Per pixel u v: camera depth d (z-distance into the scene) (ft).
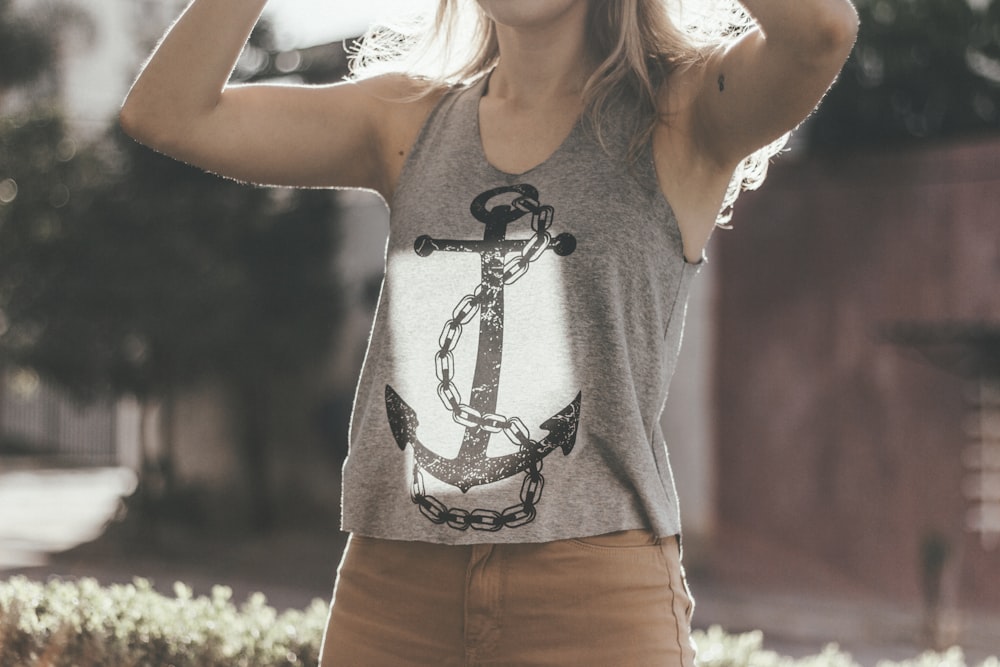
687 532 43.91
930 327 39.88
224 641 12.25
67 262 49.62
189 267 49.90
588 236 5.57
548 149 5.80
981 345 39.19
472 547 5.60
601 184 5.63
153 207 50.34
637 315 5.64
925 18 50.11
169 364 52.75
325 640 6.00
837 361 41.57
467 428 5.66
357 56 7.06
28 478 91.20
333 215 55.31
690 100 5.68
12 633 11.84
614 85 5.73
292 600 40.32
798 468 42.06
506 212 5.73
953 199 39.68
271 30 47.65
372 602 5.83
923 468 40.01
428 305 5.81
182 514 56.75
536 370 5.62
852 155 41.50
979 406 39.34
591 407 5.59
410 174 6.11
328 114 6.32
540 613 5.52
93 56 72.69
